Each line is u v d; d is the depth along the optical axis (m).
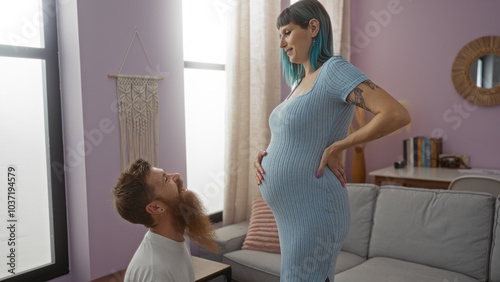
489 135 3.52
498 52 3.42
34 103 2.06
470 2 3.53
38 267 2.10
